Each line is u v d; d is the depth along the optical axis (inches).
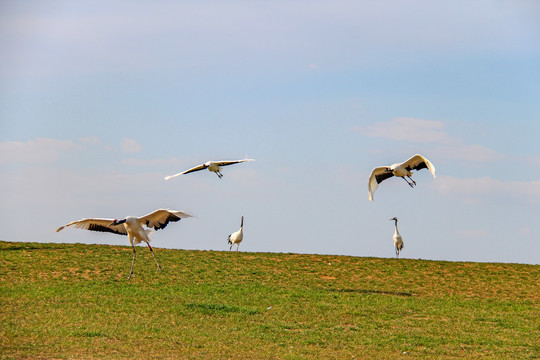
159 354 608.1
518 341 713.0
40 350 593.9
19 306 753.0
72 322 698.2
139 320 725.3
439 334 734.5
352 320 778.8
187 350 626.5
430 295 942.4
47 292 828.6
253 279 996.6
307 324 752.3
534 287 1013.8
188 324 725.3
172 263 1070.4
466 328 762.2
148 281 937.5
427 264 1159.6
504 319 810.2
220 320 751.1
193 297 854.5
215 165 909.2
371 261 1170.6
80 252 1106.1
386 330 743.1
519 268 1150.3
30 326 672.4
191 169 912.3
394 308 843.4
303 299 876.6
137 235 871.1
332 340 691.4
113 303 794.2
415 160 847.7
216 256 1157.1
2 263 991.6
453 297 933.8
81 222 858.1
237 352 631.2
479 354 663.8
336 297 895.7
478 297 942.4
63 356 581.3
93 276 945.5
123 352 607.2
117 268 1003.9
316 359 621.9
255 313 792.3
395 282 1021.2
